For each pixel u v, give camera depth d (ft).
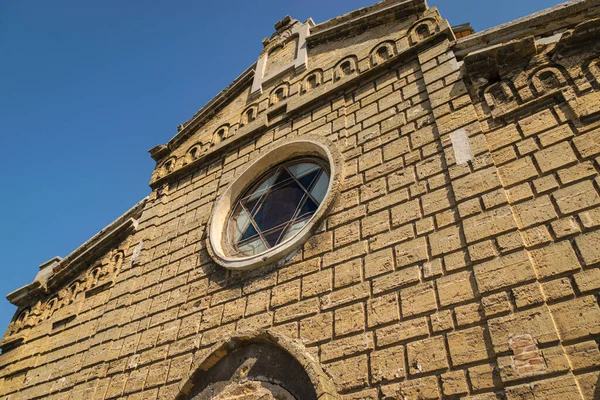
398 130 31.45
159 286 35.96
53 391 36.68
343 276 26.21
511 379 18.13
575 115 24.67
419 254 24.25
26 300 51.29
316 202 33.06
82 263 48.49
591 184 21.67
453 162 26.71
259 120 43.06
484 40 32.94
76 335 40.57
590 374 16.99
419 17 39.19
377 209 27.91
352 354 22.95
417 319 22.11
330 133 35.68
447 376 19.74
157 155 51.90
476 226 23.26
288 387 24.27
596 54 26.89
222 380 27.14
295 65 45.27
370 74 37.29
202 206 40.11
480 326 20.26
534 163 24.09
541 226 21.63
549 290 19.63
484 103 28.84
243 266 31.01
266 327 27.07
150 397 29.01
